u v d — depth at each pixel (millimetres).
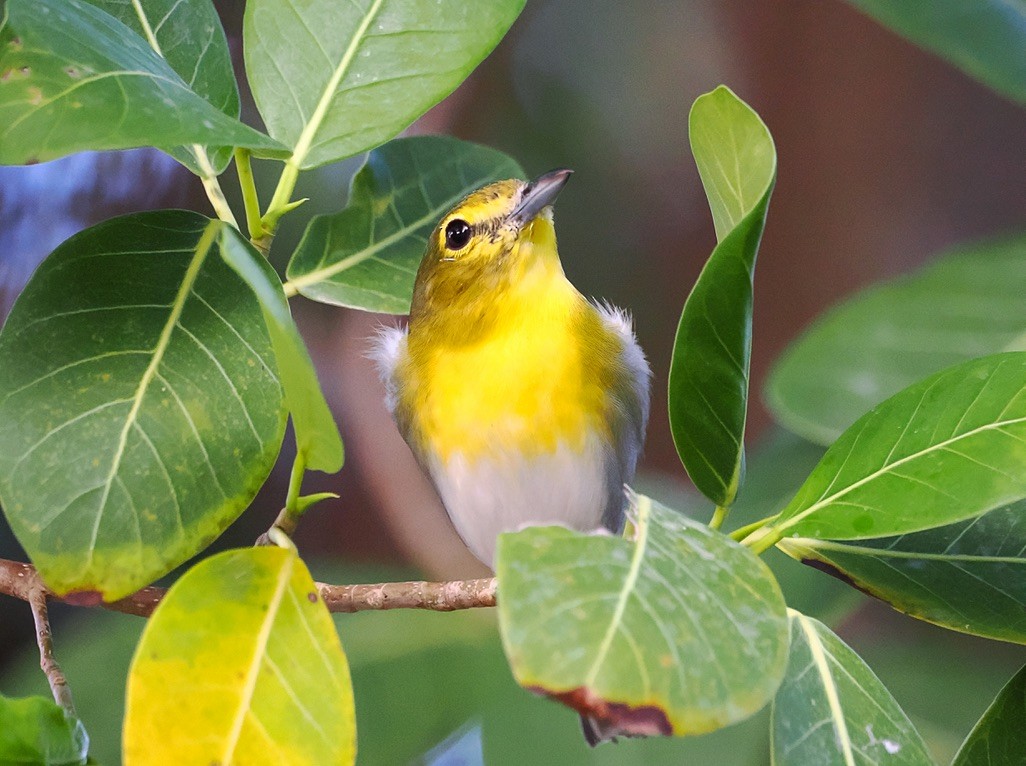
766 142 2375
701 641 2217
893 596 2398
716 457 2393
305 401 2371
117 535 2381
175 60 2410
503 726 2459
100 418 2385
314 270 2439
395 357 2482
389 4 2406
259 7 2406
